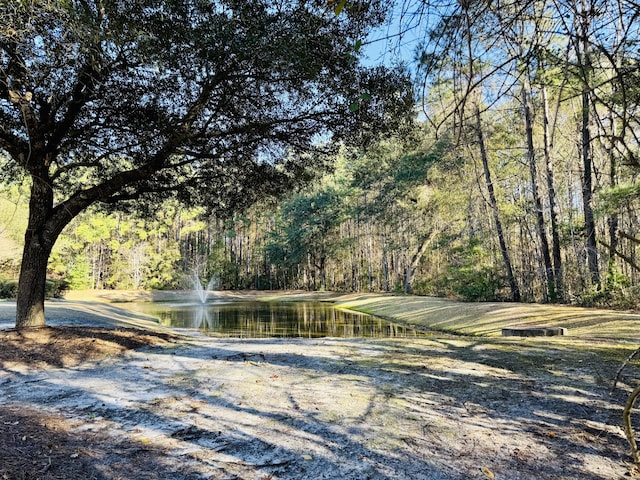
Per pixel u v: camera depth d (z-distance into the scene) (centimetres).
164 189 888
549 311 1348
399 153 2327
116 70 683
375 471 285
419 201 2459
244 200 1053
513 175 2158
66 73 635
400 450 319
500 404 424
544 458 306
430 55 222
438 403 429
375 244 4216
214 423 372
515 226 2458
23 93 653
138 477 270
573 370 549
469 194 2270
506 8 218
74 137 798
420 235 2722
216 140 848
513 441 336
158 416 388
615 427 362
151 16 540
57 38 494
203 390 475
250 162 919
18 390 474
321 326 1692
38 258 769
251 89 760
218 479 271
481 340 803
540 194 1955
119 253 4031
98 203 1041
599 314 1168
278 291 4394
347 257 4328
